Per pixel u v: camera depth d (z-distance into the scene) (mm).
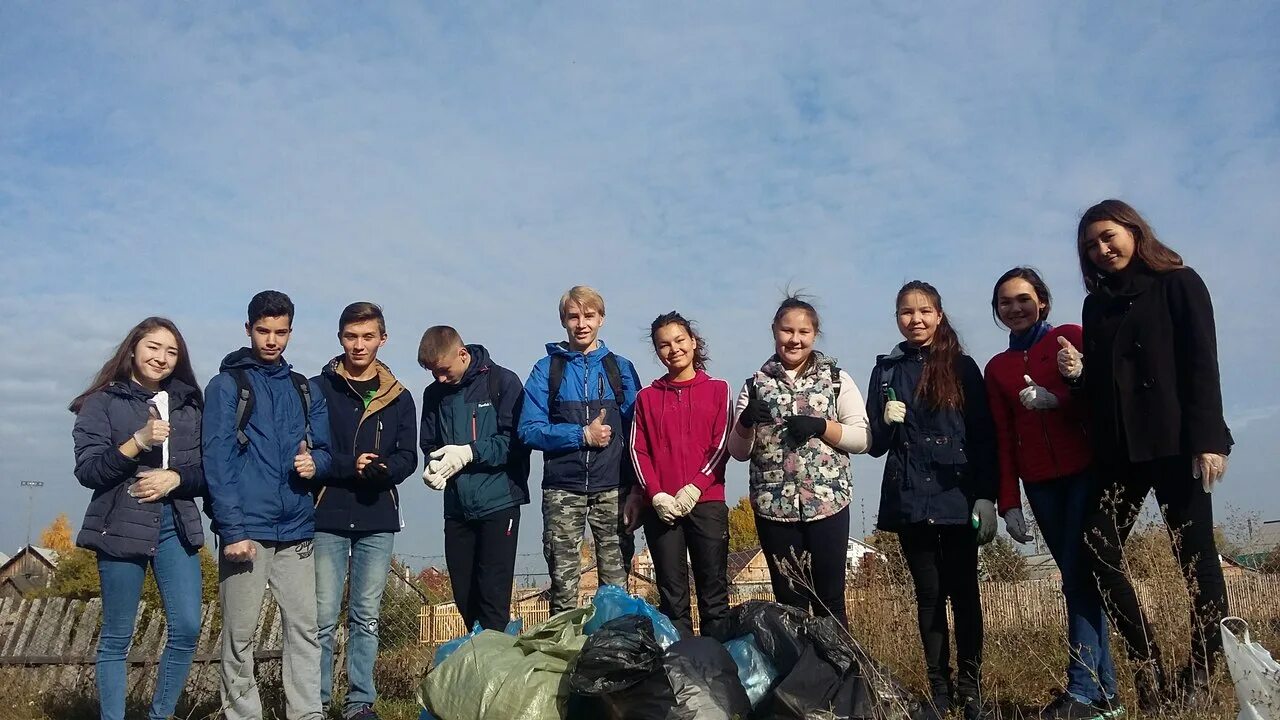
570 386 5051
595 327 5180
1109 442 3984
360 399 5016
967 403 4414
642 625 3783
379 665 6750
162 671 4387
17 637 7086
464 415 5137
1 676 6410
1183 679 3791
